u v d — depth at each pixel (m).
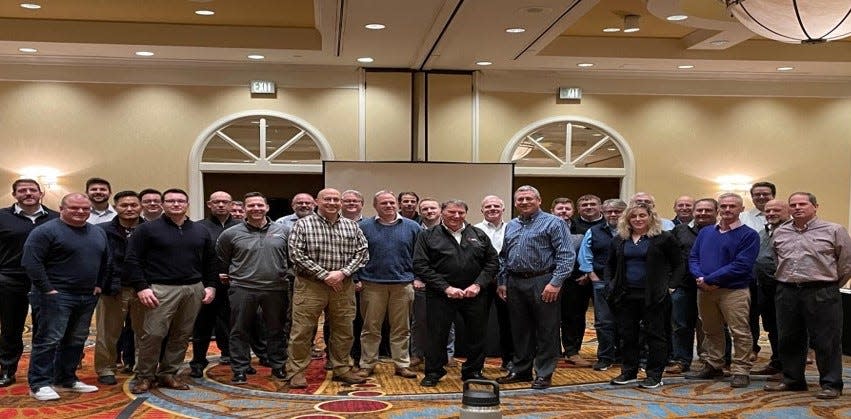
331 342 5.56
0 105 9.57
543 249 5.45
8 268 5.30
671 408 4.85
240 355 5.56
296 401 5.02
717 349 5.68
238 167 10.05
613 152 10.73
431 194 9.97
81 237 5.09
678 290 5.91
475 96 10.40
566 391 5.32
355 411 4.75
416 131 10.42
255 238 5.52
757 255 5.45
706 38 8.84
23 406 4.80
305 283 5.34
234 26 8.98
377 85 10.28
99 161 9.75
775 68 10.17
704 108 10.70
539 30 8.07
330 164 9.78
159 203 5.54
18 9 8.25
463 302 5.46
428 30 8.09
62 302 4.99
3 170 9.59
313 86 10.14
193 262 5.30
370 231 5.75
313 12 8.39
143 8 8.23
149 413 4.68
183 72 9.88
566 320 6.43
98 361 5.47
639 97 10.66
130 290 5.40
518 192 5.53
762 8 5.47
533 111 10.54
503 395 5.19
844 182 10.81
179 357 5.38
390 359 6.44
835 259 5.04
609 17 8.56
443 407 4.85
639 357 5.76
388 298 5.77
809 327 5.10
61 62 9.60
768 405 4.91
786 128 10.77
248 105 10.02
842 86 10.77
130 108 9.80
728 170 10.73
